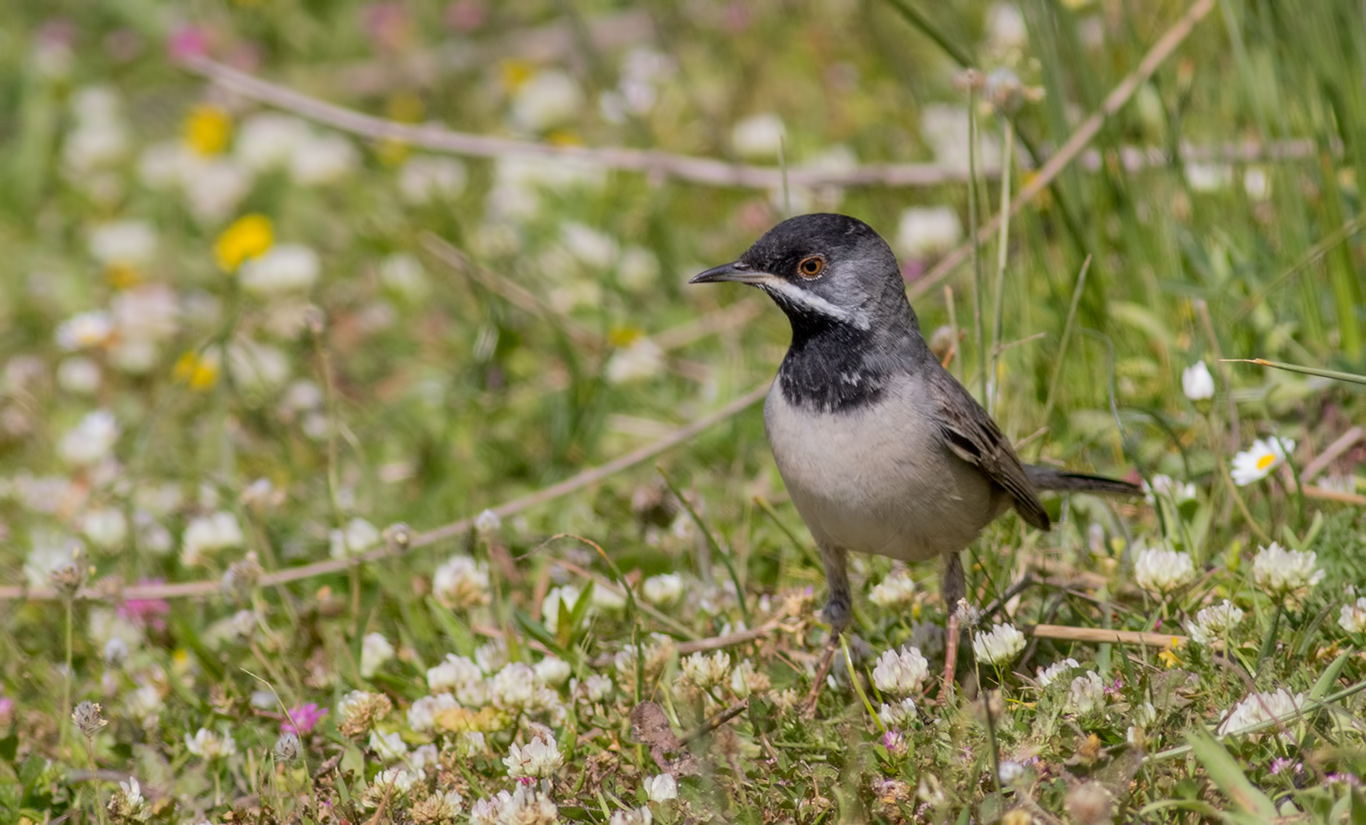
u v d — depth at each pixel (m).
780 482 11.48
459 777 7.82
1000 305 9.82
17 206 17.55
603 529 11.27
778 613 9.24
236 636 9.36
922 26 11.38
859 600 9.67
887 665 7.79
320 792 7.94
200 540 10.79
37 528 11.95
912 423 8.52
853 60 17.25
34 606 10.64
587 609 9.27
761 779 7.34
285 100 15.64
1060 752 6.95
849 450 8.57
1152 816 6.51
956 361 11.02
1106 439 10.91
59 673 9.55
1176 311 11.52
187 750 8.57
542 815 6.95
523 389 13.35
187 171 17.55
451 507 11.88
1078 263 11.38
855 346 8.66
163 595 10.20
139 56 20.44
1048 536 10.06
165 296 15.34
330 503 11.88
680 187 15.95
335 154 16.97
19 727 9.01
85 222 17.45
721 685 8.23
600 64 17.53
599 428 12.60
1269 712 6.78
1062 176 11.50
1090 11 12.53
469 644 9.24
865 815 6.81
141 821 7.58
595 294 14.31
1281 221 11.23
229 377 13.48
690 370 13.51
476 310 14.68
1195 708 7.32
